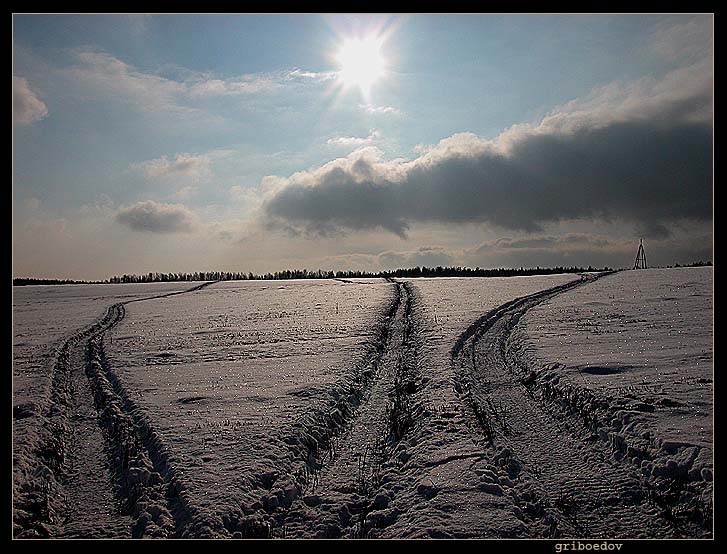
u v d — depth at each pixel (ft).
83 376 66.13
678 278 138.21
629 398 39.47
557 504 27.09
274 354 70.33
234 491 28.96
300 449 36.24
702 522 24.31
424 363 62.59
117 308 154.30
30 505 29.35
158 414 44.06
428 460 32.86
